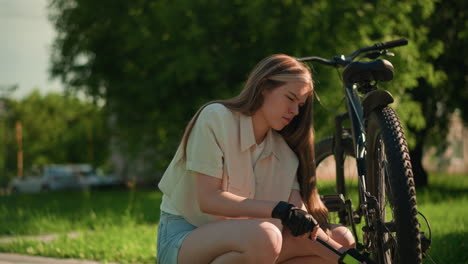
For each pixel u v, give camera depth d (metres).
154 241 4.55
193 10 11.71
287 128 2.43
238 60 11.39
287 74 2.19
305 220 2.08
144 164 16.84
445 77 11.59
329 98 8.88
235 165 2.26
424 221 2.13
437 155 15.45
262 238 2.09
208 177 2.22
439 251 3.64
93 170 23.38
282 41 10.72
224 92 11.50
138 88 13.41
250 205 2.14
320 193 3.18
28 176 24.06
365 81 2.42
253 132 2.29
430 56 12.09
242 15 11.26
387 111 2.11
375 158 2.20
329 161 3.16
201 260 2.20
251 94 2.25
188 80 11.88
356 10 10.67
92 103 16.41
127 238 4.74
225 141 2.23
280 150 2.43
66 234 4.93
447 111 14.43
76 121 26.02
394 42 2.77
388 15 11.05
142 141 15.41
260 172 2.37
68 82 16.77
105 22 15.93
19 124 36.00
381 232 2.03
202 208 2.23
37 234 5.68
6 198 12.15
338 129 2.84
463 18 13.16
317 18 10.48
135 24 13.80
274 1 10.78
